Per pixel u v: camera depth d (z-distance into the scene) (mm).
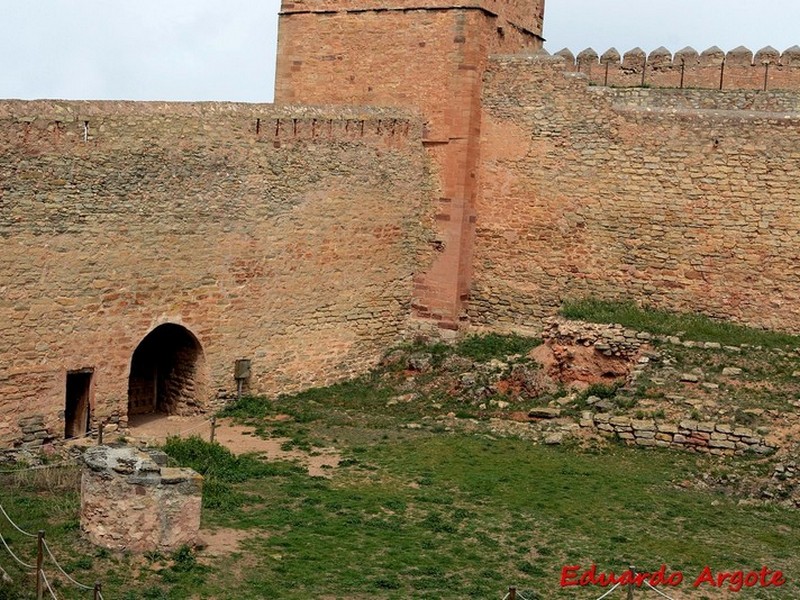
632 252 27219
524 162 28188
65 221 21234
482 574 15680
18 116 20281
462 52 28016
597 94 27375
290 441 22516
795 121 25438
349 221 27047
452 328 28391
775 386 22953
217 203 24062
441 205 28500
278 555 15883
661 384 23438
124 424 22734
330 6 29734
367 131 27234
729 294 26266
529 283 28359
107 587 14281
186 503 15523
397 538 16969
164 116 22859
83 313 21734
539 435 22703
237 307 24781
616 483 19922
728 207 26172
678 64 33719
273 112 25062
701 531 17750
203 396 24422
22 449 20781
